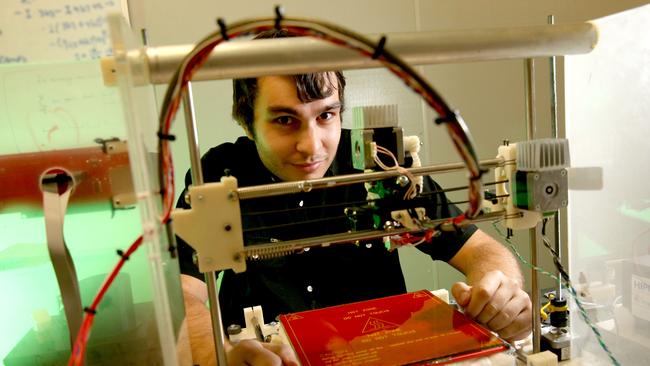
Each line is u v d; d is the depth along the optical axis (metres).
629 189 0.70
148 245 0.40
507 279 0.81
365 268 1.21
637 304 0.69
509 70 1.55
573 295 0.67
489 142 1.59
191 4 1.26
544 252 1.28
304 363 0.60
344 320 0.73
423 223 0.60
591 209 0.77
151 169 0.48
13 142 0.52
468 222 0.62
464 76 1.52
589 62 0.74
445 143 1.39
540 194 0.58
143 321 0.57
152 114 0.56
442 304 0.77
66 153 0.53
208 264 0.54
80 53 1.00
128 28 0.44
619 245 0.72
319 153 0.98
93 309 0.43
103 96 0.53
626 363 0.69
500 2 1.50
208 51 0.42
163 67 0.51
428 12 1.44
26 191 0.53
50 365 0.57
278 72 0.53
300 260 1.17
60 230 0.50
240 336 0.77
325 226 0.81
